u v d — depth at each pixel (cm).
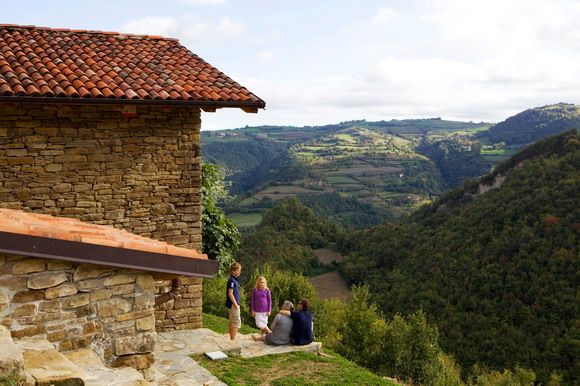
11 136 893
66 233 507
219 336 1038
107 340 545
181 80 1015
